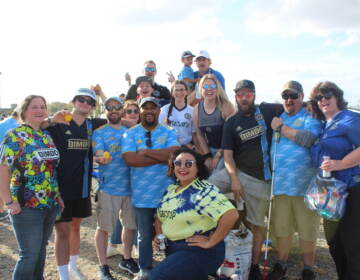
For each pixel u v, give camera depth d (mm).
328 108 3852
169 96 6910
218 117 4902
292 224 4355
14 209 3393
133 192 4211
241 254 4094
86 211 4383
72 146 4109
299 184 4086
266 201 4395
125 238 4695
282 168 4129
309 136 3949
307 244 4273
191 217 3312
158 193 4113
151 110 4215
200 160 3531
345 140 3750
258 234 4480
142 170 4137
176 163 3447
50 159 3625
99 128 4457
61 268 4160
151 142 4211
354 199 3691
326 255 5367
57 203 3828
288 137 4078
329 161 3717
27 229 3492
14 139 3426
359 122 3697
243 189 4371
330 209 3668
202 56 7023
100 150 4254
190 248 3297
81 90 4234
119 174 4410
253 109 4340
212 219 3256
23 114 3598
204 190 3338
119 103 4477
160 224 3754
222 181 4512
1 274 4691
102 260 4457
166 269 3170
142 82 5945
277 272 4391
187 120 5348
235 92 4289
